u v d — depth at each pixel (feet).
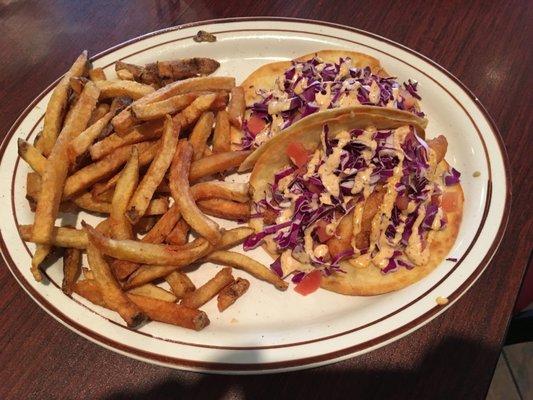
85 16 1.38
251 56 1.30
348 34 1.26
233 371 0.80
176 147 0.97
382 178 0.99
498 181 1.01
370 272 0.96
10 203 1.00
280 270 0.97
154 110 0.96
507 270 0.91
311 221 0.98
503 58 1.25
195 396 0.79
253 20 1.28
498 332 0.84
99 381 0.81
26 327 0.87
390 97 1.10
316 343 0.83
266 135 1.11
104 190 0.97
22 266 0.91
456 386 0.79
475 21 1.33
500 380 1.52
